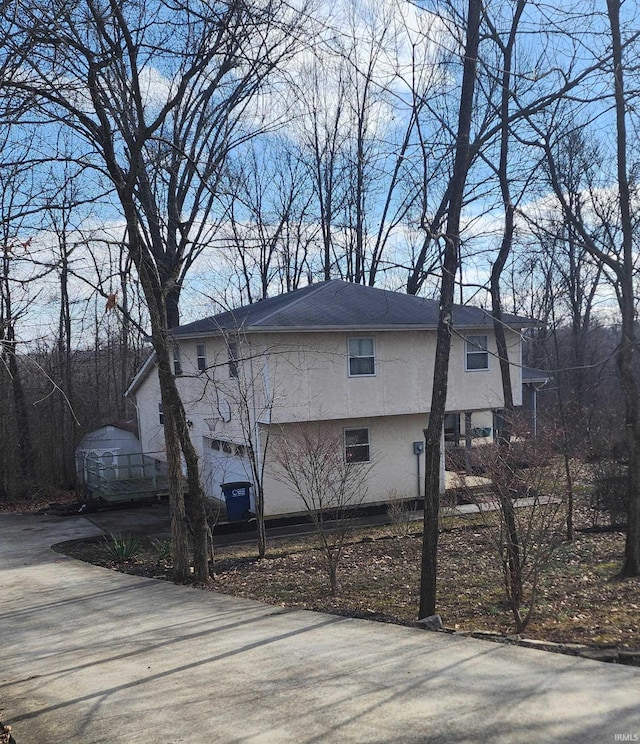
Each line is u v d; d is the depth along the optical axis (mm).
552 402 31594
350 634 7738
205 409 22094
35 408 27047
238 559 14281
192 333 20359
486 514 14398
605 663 6121
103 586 11906
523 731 4477
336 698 5391
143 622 9031
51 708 5609
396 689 5523
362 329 18453
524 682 5562
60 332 27172
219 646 7465
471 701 5125
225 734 4758
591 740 4293
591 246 11453
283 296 22969
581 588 10039
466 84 9258
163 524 19078
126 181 11039
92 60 9430
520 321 20500
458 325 19500
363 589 11016
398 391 19406
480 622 8414
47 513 22281
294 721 4926
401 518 16578
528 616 7773
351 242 34500
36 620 9562
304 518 18703
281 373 17953
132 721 5164
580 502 17078
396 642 7211
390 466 19906
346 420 19359
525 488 10227
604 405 28484
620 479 15039
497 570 11727
